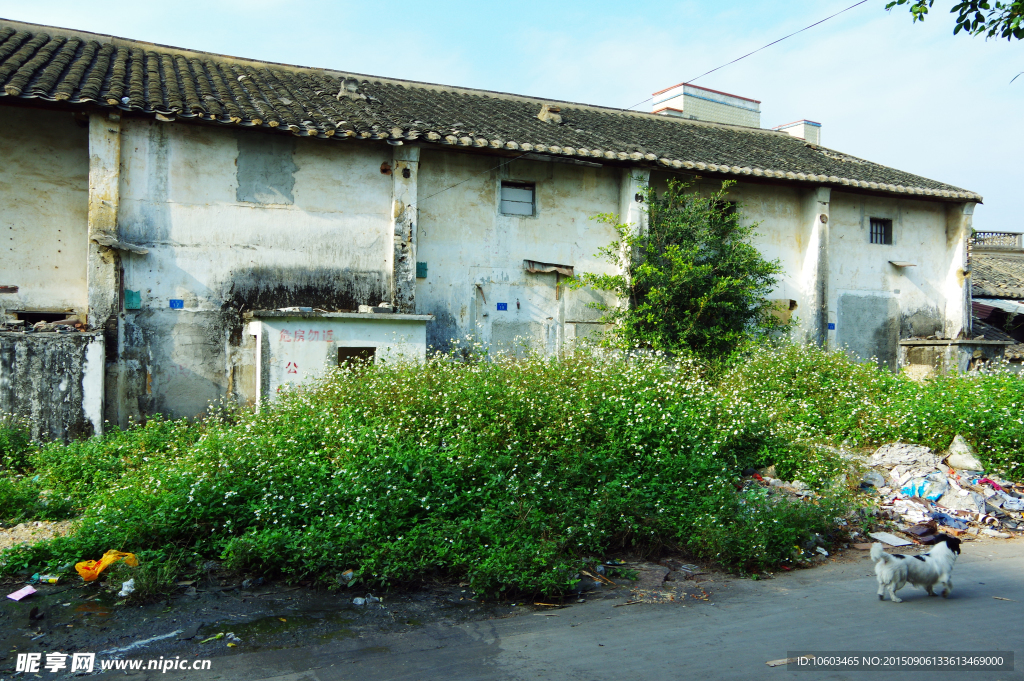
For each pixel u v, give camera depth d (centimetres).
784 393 958
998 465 784
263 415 720
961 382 960
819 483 682
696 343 1137
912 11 696
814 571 515
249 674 338
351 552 462
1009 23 652
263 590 446
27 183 930
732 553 511
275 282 962
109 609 409
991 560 546
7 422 758
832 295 1335
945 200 1395
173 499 501
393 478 543
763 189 1288
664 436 686
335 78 1316
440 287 1071
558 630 396
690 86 1805
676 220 1153
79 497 615
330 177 993
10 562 452
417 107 1207
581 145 1116
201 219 929
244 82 1099
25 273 928
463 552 479
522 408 690
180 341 915
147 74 1020
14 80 826
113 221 874
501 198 1120
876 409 883
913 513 655
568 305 1146
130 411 886
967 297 1414
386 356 931
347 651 365
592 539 516
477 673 339
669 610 429
